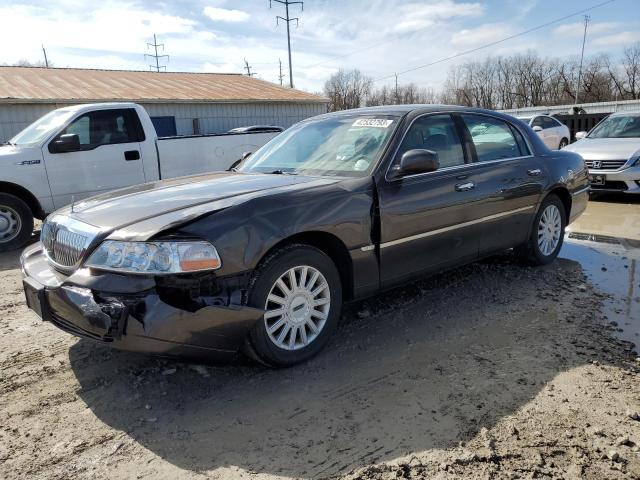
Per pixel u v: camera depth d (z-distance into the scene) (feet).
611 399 9.37
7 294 16.58
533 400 9.39
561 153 18.07
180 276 8.93
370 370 10.68
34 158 23.32
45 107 51.83
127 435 8.66
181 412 9.31
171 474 7.69
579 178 18.43
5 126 50.21
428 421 8.84
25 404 9.64
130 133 26.14
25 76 63.62
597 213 27.43
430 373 10.50
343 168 12.54
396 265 12.31
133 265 8.96
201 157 28.73
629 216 26.45
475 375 10.37
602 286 15.67
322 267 10.85
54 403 9.67
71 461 8.01
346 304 14.38
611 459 7.75
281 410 9.29
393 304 14.37
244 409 9.35
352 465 7.79
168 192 11.47
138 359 11.35
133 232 9.25
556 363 10.78
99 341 9.17
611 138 32.50
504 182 14.93
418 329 12.68
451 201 13.24
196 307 8.99
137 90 63.26
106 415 9.27
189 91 67.62
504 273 16.94
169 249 8.91
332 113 15.64
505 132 16.15
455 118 14.49
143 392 10.00
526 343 11.77
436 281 16.25
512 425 8.64
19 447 8.37
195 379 10.44
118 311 8.73
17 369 11.03
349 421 8.91
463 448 8.09
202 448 8.29
